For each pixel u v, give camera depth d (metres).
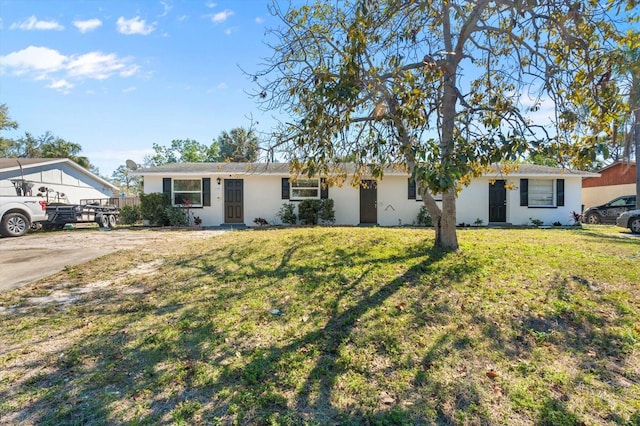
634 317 3.70
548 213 15.08
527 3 3.92
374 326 3.58
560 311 3.88
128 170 15.39
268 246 7.63
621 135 7.39
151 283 5.24
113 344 3.24
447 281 4.84
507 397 2.46
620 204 15.54
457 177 3.01
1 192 15.74
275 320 3.77
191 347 3.18
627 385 2.62
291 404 2.38
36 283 5.31
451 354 3.04
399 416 2.25
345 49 4.23
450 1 4.92
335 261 6.08
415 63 5.24
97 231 12.84
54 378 2.68
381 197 15.02
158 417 2.24
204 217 15.02
